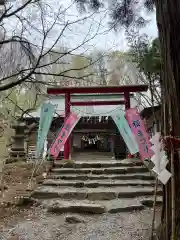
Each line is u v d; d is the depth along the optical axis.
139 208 7.20
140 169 10.84
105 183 9.34
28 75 3.64
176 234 4.04
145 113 14.47
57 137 11.47
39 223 6.30
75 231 5.82
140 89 12.98
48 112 11.06
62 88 12.80
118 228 5.89
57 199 8.14
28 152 16.61
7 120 12.90
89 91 13.05
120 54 13.06
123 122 11.68
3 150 13.36
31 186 9.41
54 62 3.96
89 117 19.50
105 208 7.12
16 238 5.42
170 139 4.20
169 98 4.32
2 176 9.62
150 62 6.25
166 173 4.15
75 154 21.94
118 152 22.09
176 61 4.29
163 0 4.40
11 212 7.08
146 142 9.99
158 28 4.54
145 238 5.18
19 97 11.91
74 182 9.46
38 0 4.11
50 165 11.62
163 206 4.57
